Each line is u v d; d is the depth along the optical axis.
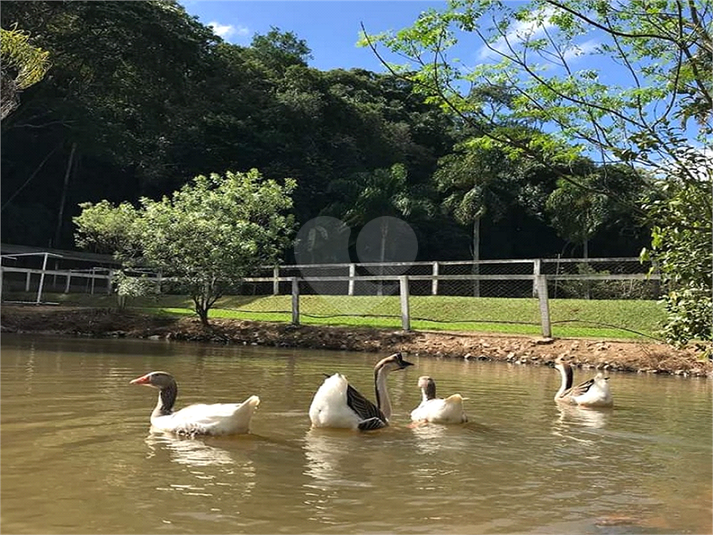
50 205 43.31
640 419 8.02
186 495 4.34
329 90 50.19
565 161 6.89
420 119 56.50
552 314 18.47
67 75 39.50
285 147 44.38
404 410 8.38
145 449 5.57
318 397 6.84
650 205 6.04
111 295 26.81
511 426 7.36
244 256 19.95
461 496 4.54
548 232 49.44
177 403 7.87
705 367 13.27
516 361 15.03
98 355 13.08
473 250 47.34
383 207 40.62
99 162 44.06
